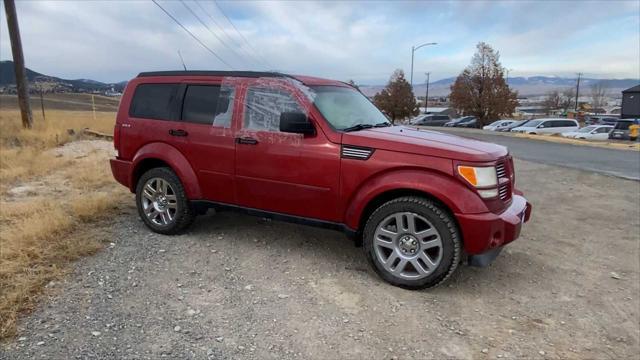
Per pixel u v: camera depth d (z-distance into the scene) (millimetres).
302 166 4543
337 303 3906
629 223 6754
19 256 4379
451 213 4059
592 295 4281
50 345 3164
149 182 5449
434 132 5148
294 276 4398
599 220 6895
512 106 54812
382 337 3434
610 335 3611
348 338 3400
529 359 3252
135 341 3260
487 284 4422
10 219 5621
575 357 3307
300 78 4988
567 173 11531
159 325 3473
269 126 4750
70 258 4531
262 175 4773
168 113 5395
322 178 4469
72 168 9391
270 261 4734
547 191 9070
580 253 5402
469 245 3969
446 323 3672
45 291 3875
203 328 3459
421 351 3287
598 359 3293
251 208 4969
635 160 15336
